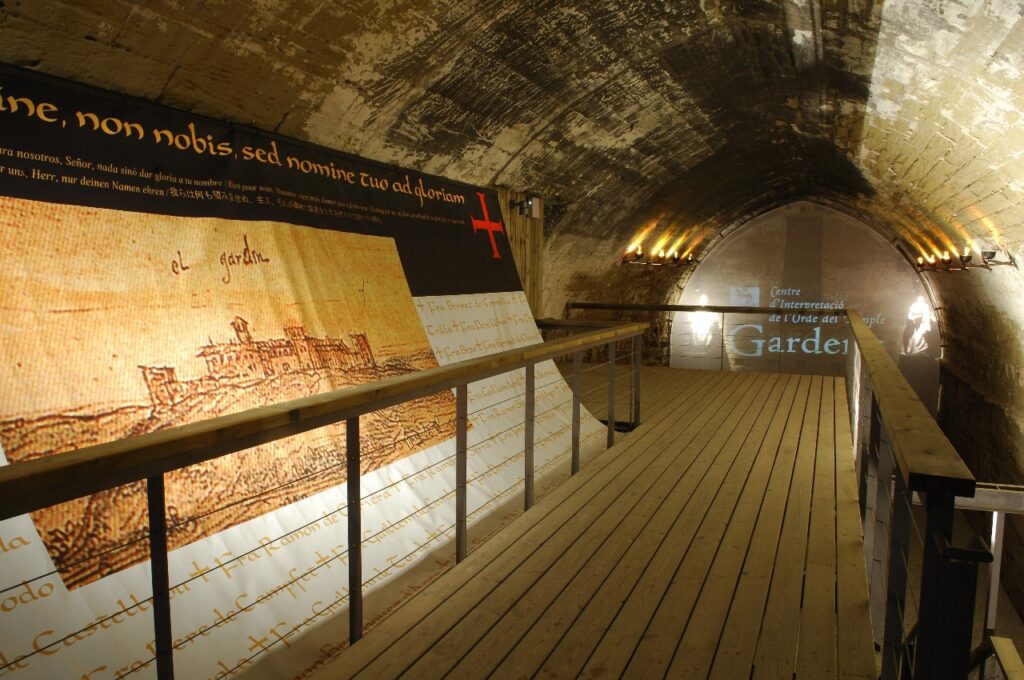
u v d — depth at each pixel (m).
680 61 6.95
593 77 6.71
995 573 4.29
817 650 2.79
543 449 5.77
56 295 3.40
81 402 3.29
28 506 1.60
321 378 4.48
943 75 5.26
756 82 7.91
